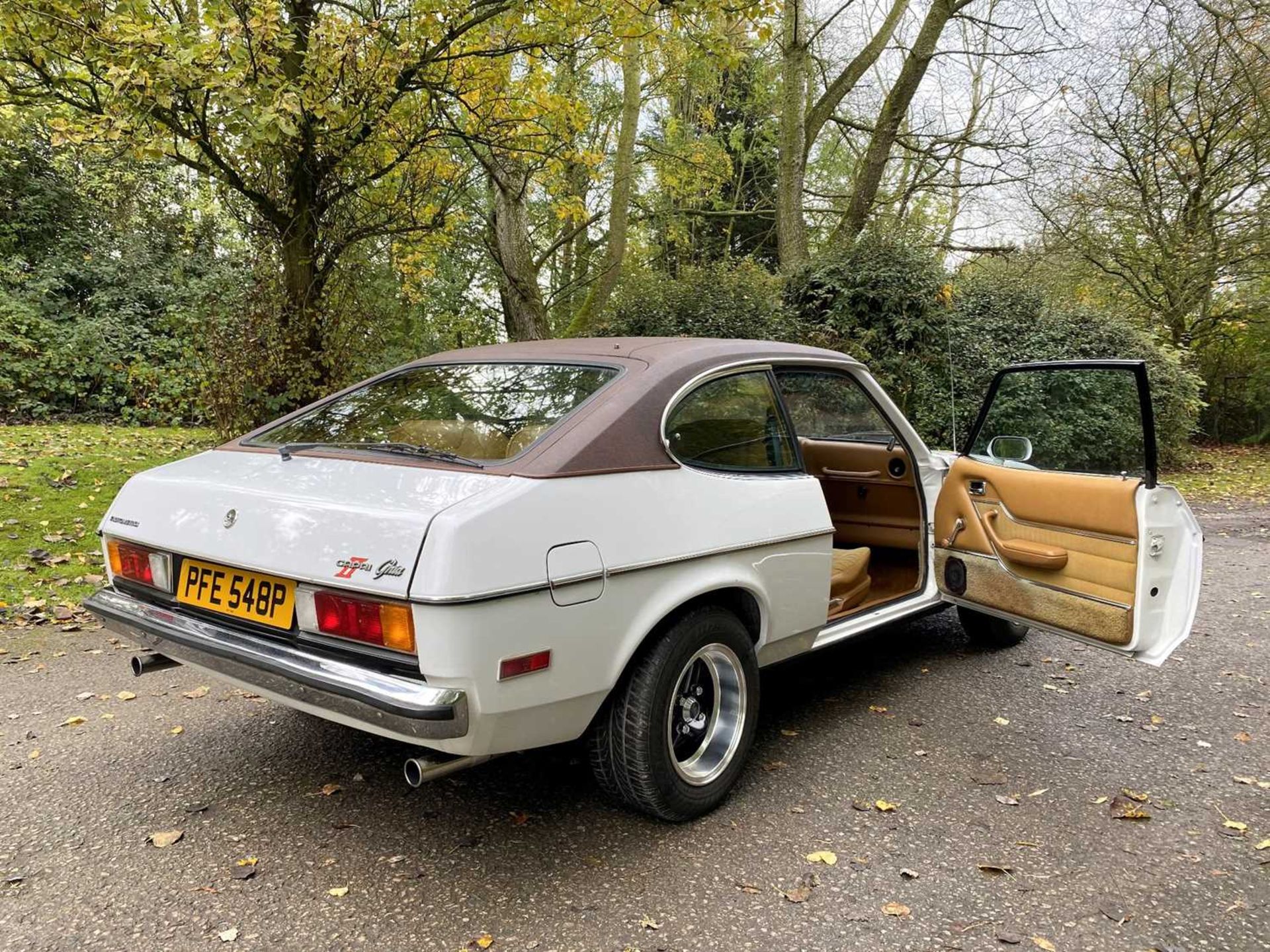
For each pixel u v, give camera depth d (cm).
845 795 297
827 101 1493
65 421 1137
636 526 248
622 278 1491
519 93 804
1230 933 225
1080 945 219
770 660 315
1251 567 703
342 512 225
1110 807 292
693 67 1565
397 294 1355
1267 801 300
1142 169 1520
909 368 1102
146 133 601
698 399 288
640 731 254
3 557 539
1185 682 421
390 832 268
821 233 2070
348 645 217
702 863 253
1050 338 1194
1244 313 1609
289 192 750
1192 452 1484
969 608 384
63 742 327
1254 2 1395
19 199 1263
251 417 759
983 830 276
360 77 647
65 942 212
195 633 245
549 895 236
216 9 565
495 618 209
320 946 213
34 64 607
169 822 271
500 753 223
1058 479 331
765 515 296
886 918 228
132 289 1296
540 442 248
